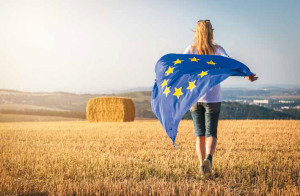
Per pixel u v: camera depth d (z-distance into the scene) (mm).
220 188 4379
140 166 5664
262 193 4254
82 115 56812
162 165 5680
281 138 10359
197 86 4520
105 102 29797
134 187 4434
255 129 13867
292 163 6020
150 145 8742
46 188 4441
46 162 6109
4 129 15469
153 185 4402
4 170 5535
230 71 4555
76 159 6238
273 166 5676
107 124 19469
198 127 4902
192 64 4746
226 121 20250
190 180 4797
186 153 7008
